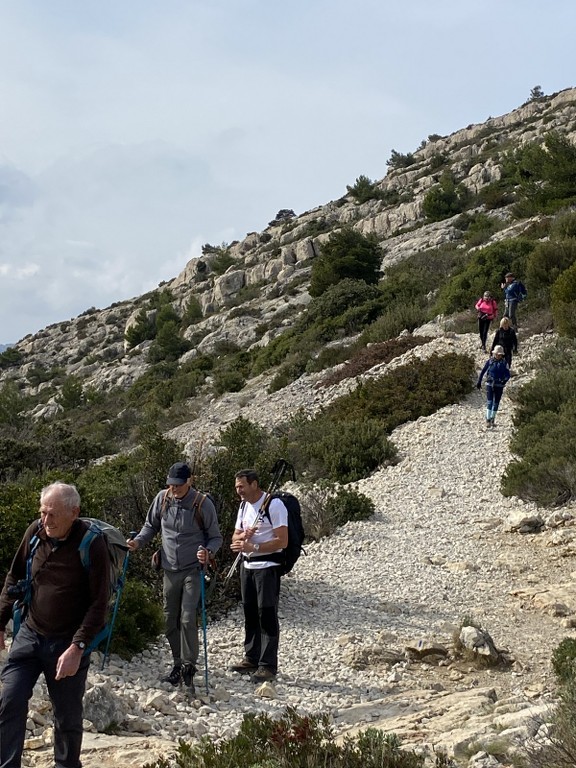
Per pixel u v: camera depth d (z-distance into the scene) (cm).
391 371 2189
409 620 869
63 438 2611
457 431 1738
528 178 4672
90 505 935
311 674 721
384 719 596
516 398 1766
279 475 743
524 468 1337
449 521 1260
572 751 420
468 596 943
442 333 2538
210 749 441
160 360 6412
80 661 424
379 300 3450
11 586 439
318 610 914
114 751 494
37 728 532
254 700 652
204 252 10700
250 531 713
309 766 417
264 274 7525
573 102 9725
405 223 6988
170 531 675
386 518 1312
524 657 746
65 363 9025
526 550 1084
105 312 10481
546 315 2281
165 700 605
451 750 485
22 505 813
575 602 868
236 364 4256
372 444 1694
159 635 790
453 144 10475
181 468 676
